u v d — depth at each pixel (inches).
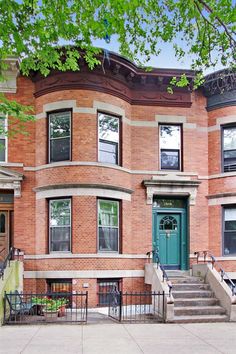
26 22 359.9
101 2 336.8
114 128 681.0
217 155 715.4
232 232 698.2
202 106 731.4
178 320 505.0
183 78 493.7
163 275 573.6
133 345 381.4
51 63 414.9
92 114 651.5
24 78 682.8
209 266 619.5
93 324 485.7
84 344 383.2
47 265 633.6
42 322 488.7
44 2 344.2
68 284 626.8
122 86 689.6
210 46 405.4
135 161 699.4
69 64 447.2
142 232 685.3
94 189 637.9
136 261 675.4
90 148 644.7
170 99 718.5
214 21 394.0
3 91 673.6
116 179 661.9
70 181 634.8
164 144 717.3
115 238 663.1
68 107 650.2
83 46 391.2
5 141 671.8
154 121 711.1
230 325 490.3
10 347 370.3
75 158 641.0
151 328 465.7
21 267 620.7
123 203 669.3
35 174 670.5
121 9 341.1
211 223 706.8
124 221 667.4
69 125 655.8
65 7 350.6
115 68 663.1
